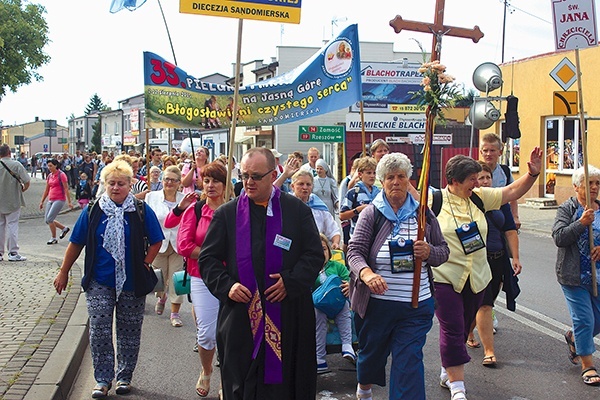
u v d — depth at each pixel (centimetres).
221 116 812
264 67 4631
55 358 596
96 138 9575
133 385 589
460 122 3462
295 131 4403
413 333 456
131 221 552
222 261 403
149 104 791
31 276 1030
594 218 589
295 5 579
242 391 386
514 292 639
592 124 2086
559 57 2208
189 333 774
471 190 561
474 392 564
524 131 2402
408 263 454
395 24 459
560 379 597
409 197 475
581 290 592
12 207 1208
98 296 546
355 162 818
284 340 389
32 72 3556
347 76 835
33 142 12125
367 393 496
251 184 392
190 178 998
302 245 401
